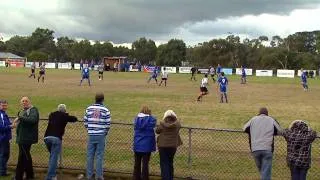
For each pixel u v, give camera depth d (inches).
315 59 5506.9
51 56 7632.9
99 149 443.5
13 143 601.0
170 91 1583.4
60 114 449.1
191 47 6446.9
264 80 2844.5
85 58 7003.0
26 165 452.1
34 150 570.9
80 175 471.8
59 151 449.7
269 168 402.9
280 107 1125.7
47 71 3531.0
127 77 2679.6
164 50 6186.0
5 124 458.3
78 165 497.7
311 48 6653.5
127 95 1378.0
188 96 1385.3
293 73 3666.3
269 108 1097.4
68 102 1114.1
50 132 443.5
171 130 427.5
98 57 7062.0
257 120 410.3
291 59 5492.1
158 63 6220.5
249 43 6328.7
